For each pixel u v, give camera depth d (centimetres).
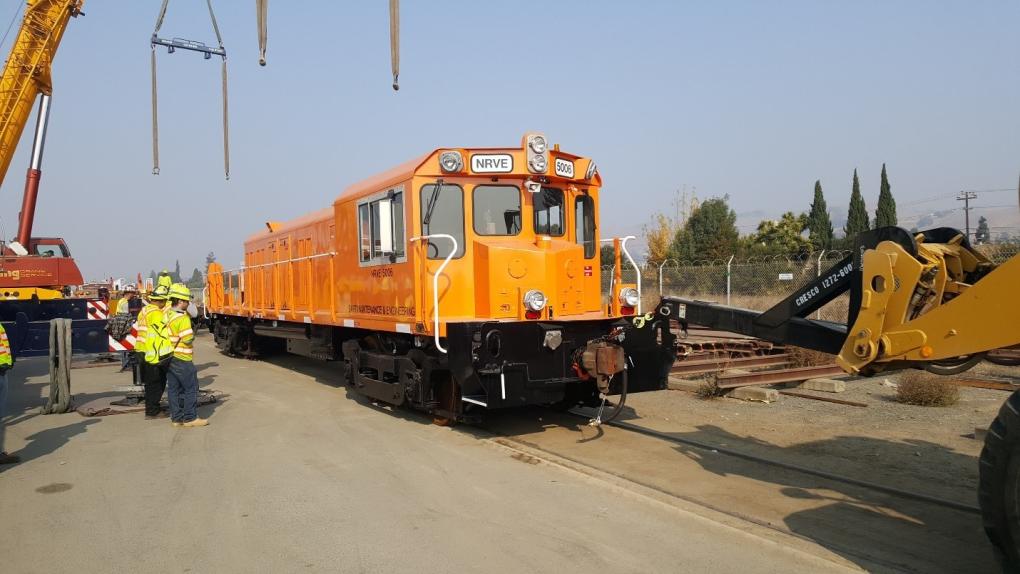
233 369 1570
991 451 385
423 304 821
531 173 846
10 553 486
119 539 510
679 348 1373
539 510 560
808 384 1091
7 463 734
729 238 4216
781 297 1883
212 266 2120
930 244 494
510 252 806
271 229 1642
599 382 755
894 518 534
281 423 928
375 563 457
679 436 808
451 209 845
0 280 1778
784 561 455
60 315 1580
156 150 1391
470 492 611
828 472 652
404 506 573
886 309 462
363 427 890
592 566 448
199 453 773
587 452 749
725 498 586
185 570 452
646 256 4584
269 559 468
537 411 979
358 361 1046
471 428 880
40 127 1805
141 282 2709
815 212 4612
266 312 1541
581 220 924
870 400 998
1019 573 376
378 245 954
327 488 627
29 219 1834
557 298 830
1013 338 395
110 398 1155
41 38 1753
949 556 460
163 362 915
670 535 503
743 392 1024
